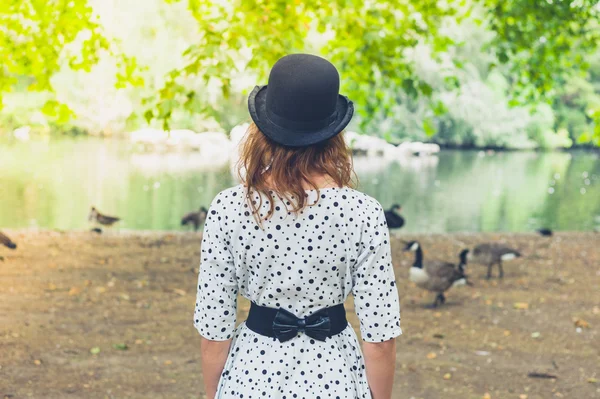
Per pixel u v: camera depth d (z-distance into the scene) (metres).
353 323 7.71
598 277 10.44
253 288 2.22
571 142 47.19
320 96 2.13
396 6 10.21
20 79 37.25
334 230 2.18
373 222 2.20
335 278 2.21
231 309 2.26
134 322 7.36
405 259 11.67
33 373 5.71
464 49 41.06
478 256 10.19
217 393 2.30
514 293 9.34
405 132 40.91
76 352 6.30
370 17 9.77
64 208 17.95
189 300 8.42
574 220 19.17
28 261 10.12
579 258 11.93
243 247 2.20
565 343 7.11
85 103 37.16
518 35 11.46
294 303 2.21
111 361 6.09
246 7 8.33
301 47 8.59
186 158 33.09
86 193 21.00
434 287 8.43
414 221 18.31
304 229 2.17
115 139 39.81
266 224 2.17
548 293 9.37
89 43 8.85
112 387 5.47
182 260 10.77
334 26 9.14
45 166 27.56
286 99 2.13
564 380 5.99
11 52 8.59
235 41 8.08
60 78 36.97
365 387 2.29
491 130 43.41
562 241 13.70
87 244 11.67
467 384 5.84
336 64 10.67
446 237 14.01
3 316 7.31
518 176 31.41
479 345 6.99
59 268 9.78
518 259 11.79
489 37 40.34
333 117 2.20
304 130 2.16
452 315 8.15
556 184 28.64
